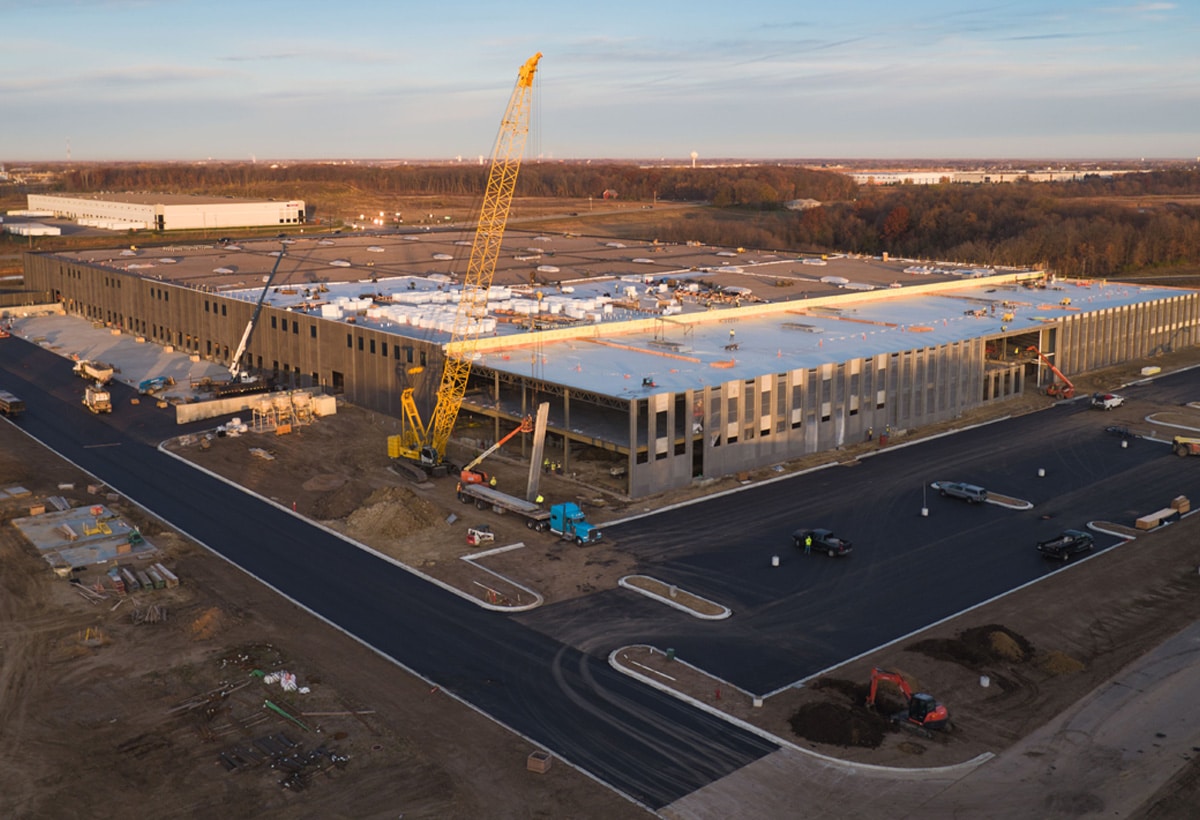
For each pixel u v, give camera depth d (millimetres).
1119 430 124500
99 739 58438
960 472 110375
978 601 77625
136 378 154375
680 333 139625
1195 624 73688
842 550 86062
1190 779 54781
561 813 52000
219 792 53562
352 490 99875
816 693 63906
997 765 56344
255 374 157000
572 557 86188
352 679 65625
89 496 101125
